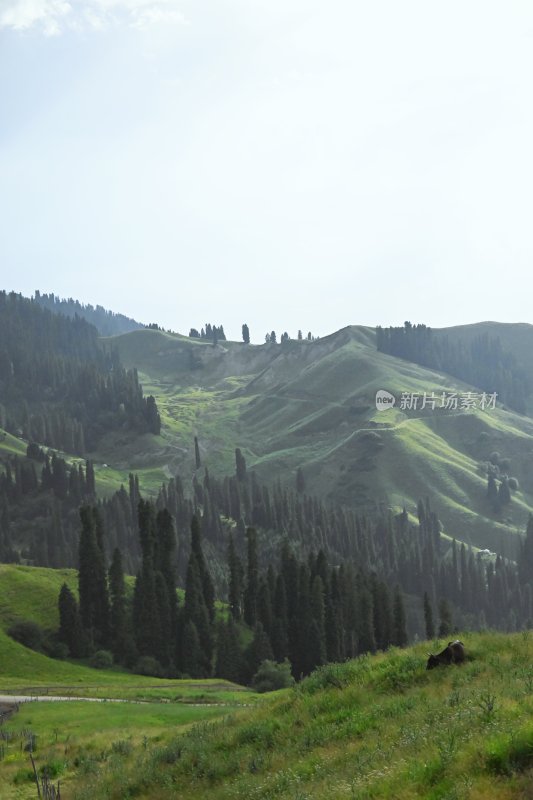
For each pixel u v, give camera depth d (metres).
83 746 36.00
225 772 22.34
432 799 13.41
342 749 19.67
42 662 94.88
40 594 127.00
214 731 28.25
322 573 155.00
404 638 141.75
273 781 18.83
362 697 24.86
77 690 74.12
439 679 24.42
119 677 94.81
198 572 140.00
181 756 25.69
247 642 136.62
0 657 93.31
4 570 135.12
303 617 135.25
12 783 30.00
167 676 116.75
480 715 17.52
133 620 125.62
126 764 29.06
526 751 13.80
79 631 116.19
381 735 19.59
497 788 12.90
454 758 14.70
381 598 143.62
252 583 150.00
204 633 128.12
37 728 44.84
